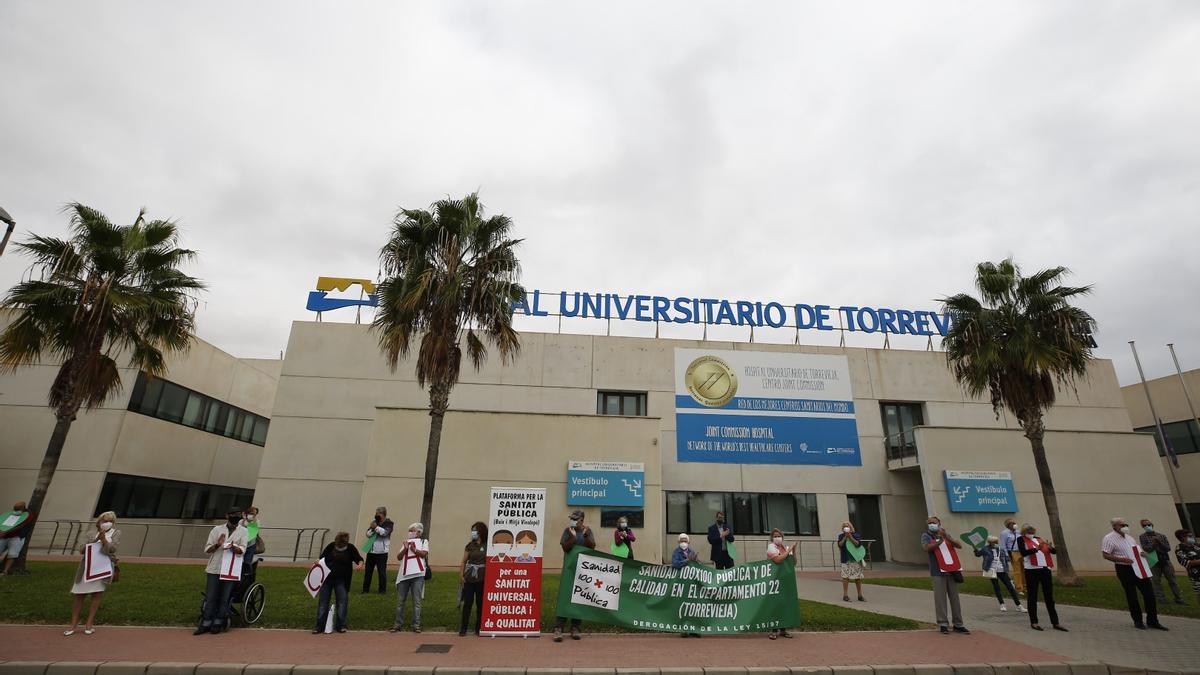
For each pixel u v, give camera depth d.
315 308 25.41
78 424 22.09
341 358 24.53
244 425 30.73
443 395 14.98
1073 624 11.17
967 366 18.83
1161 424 30.06
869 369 26.59
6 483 21.19
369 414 23.95
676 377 25.66
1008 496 21.92
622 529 13.99
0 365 14.80
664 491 24.30
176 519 25.62
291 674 7.43
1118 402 27.41
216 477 28.41
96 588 8.92
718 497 24.45
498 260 15.49
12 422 21.77
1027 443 22.81
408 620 10.49
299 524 22.48
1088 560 21.47
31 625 9.27
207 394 27.69
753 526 24.17
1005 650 9.03
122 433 22.50
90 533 9.09
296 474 23.00
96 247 14.47
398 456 20.92
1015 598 12.61
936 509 21.73
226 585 9.44
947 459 22.36
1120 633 10.31
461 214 15.55
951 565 10.45
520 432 21.41
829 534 24.27
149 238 15.53
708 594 9.95
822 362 26.41
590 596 9.80
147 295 15.08
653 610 9.82
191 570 15.32
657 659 8.35
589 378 25.34
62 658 7.55
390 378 24.45
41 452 21.62
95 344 14.88
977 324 17.69
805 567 23.69
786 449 25.11
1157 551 13.52
